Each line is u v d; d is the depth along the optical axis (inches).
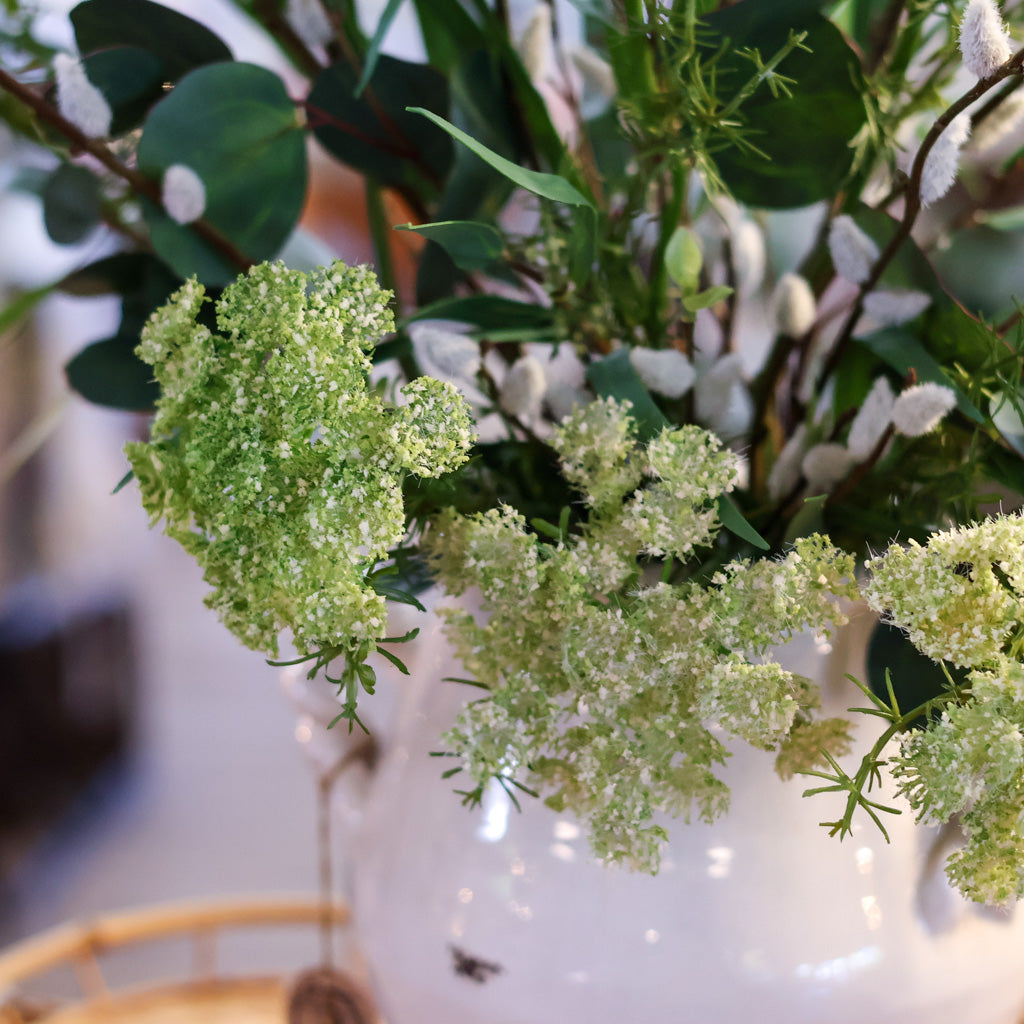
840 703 21.2
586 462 19.1
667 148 20.7
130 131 23.4
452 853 22.8
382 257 24.4
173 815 133.6
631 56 21.4
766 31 20.3
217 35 23.0
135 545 222.8
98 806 135.6
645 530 18.3
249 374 17.3
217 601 18.0
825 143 21.1
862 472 20.7
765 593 18.3
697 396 21.7
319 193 28.1
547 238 21.8
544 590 18.9
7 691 127.1
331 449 17.1
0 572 177.6
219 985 35.1
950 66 21.1
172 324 17.7
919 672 20.8
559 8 24.2
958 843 21.7
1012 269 22.6
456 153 21.8
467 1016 22.4
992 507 20.9
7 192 25.5
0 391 167.6
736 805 21.3
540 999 21.6
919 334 21.0
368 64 20.2
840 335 21.7
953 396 19.2
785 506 21.7
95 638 147.3
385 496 17.2
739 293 23.5
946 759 17.4
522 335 21.2
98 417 194.9
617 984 21.3
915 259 20.5
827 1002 21.3
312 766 28.2
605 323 22.0
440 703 23.6
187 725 165.9
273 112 22.8
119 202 23.9
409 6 24.8
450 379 20.9
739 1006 21.1
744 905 21.1
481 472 21.6
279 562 17.2
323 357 17.1
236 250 23.0
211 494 17.4
